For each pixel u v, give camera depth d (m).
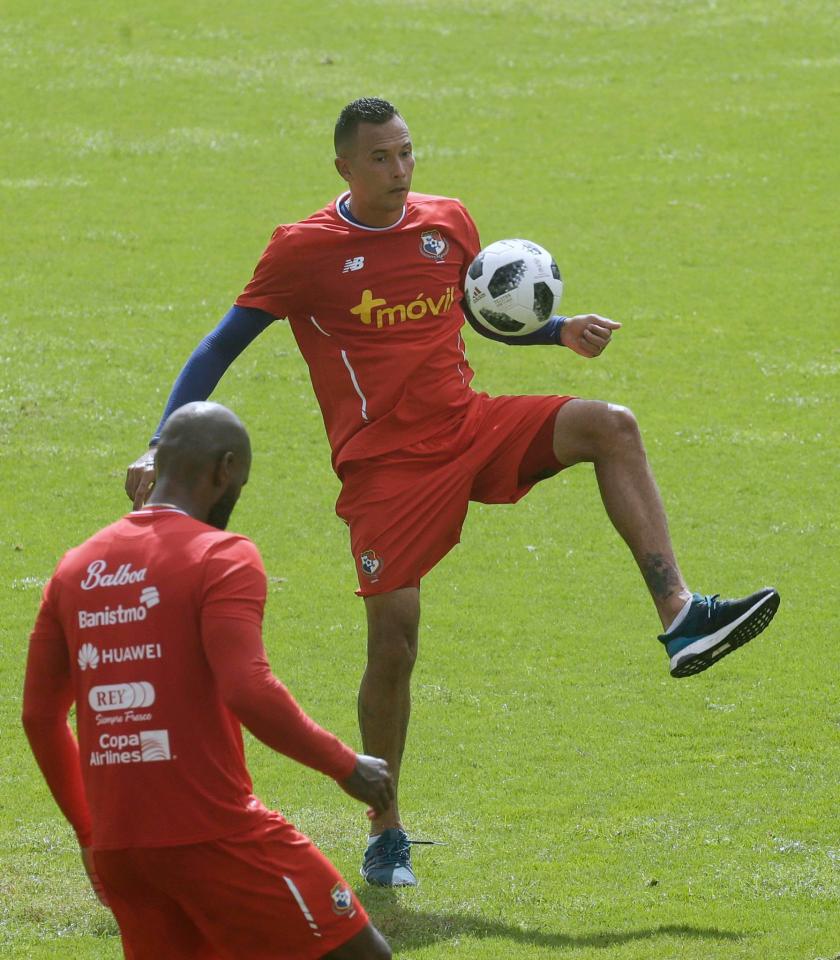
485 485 28.16
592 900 26.88
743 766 35.03
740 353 73.62
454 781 34.38
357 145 26.89
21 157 101.44
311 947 18.45
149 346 73.00
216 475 19.09
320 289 27.47
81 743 18.47
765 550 52.50
